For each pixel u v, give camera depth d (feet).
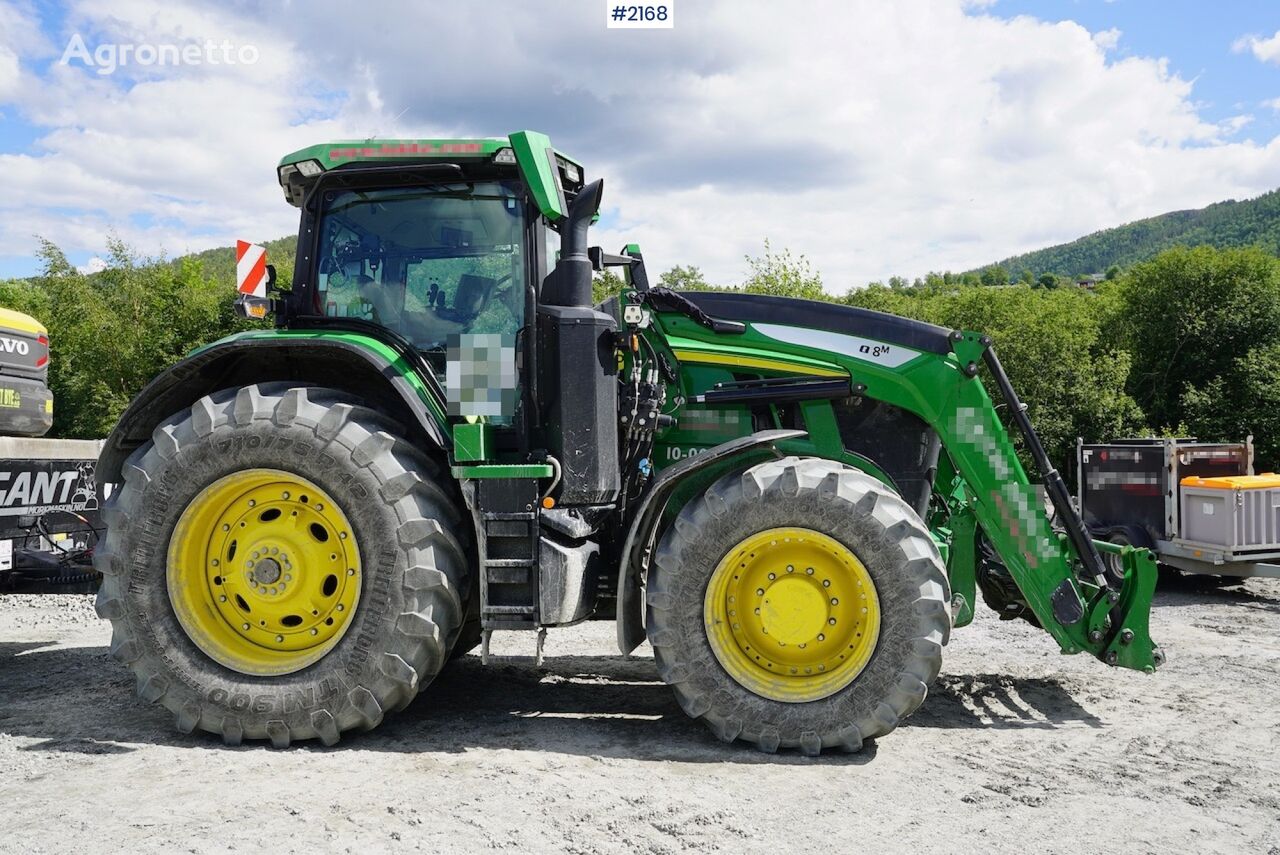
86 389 79.05
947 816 9.97
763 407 14.43
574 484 12.49
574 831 9.36
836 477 12.27
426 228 13.85
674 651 12.33
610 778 11.01
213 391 14.02
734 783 10.93
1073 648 13.92
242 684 12.15
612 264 14.79
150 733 12.73
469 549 13.03
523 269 13.57
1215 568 25.77
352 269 13.97
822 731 11.98
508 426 13.20
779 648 12.48
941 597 12.06
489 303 13.62
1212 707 14.48
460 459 12.41
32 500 17.21
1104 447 29.48
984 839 9.37
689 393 14.37
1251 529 25.54
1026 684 15.87
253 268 13.74
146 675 12.29
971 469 13.94
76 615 22.90
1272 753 12.22
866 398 14.38
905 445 14.44
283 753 11.88
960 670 16.85
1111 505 29.35
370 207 13.98
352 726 12.19
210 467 12.34
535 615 12.23
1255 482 25.67
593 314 12.70
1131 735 13.03
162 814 9.69
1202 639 20.17
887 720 11.91
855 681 12.05
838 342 14.20
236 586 12.65
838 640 12.45
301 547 12.54
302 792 10.41
